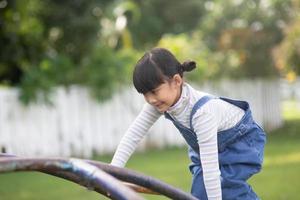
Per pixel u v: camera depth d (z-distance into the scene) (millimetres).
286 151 14336
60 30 15531
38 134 13219
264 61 19953
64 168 2137
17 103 12906
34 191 9711
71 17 15188
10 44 14336
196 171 3426
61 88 13594
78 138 13891
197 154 3426
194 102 3201
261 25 20219
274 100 20781
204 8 29031
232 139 3354
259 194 8977
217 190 3117
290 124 22000
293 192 9062
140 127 3414
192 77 16188
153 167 11992
